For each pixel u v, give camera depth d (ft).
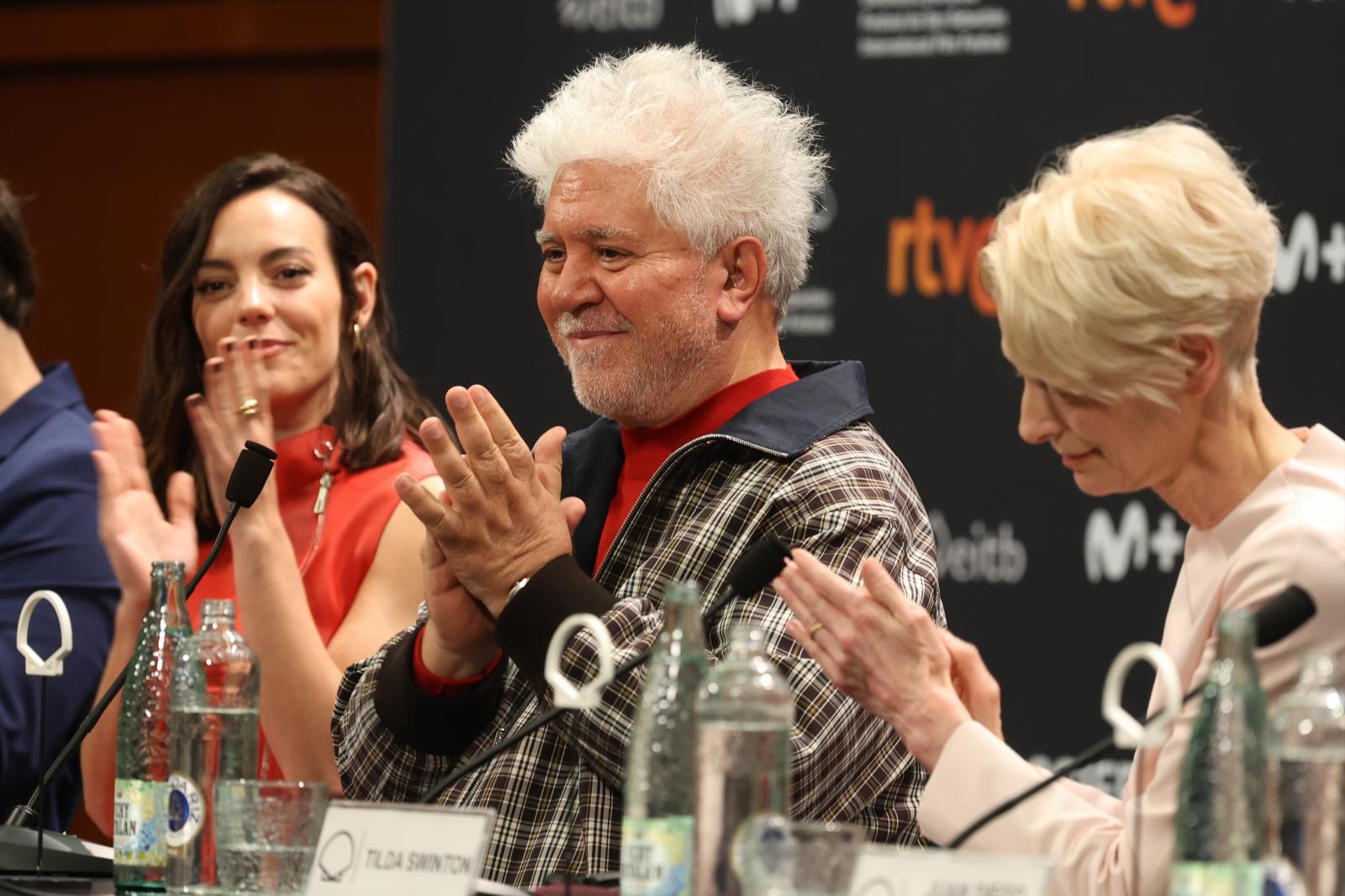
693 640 18.51
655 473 26.14
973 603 41.22
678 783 17.97
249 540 29.17
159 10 62.44
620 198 26.16
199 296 34.32
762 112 27.37
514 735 20.68
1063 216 19.33
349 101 61.26
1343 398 39.24
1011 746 40.75
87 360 62.95
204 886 20.61
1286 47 39.93
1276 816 16.29
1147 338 18.89
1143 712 39.91
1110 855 18.80
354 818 18.51
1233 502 19.97
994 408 41.39
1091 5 41.22
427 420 23.88
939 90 42.09
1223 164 19.62
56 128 63.82
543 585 23.66
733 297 26.71
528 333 44.88
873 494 25.30
